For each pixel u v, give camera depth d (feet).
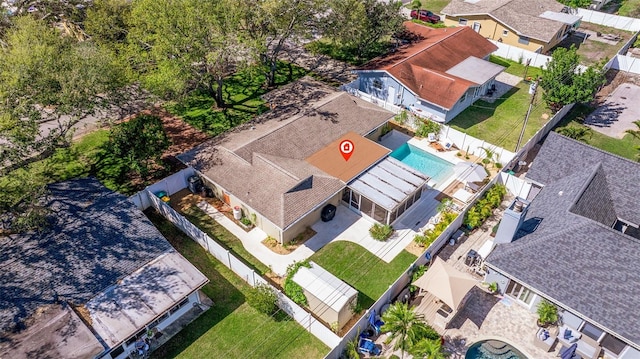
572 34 220.23
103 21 157.58
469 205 114.01
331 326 89.76
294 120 130.62
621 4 250.57
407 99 157.99
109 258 92.68
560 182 110.11
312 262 98.99
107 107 123.24
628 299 80.74
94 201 105.29
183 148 137.59
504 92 172.65
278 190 108.27
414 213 118.52
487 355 86.43
